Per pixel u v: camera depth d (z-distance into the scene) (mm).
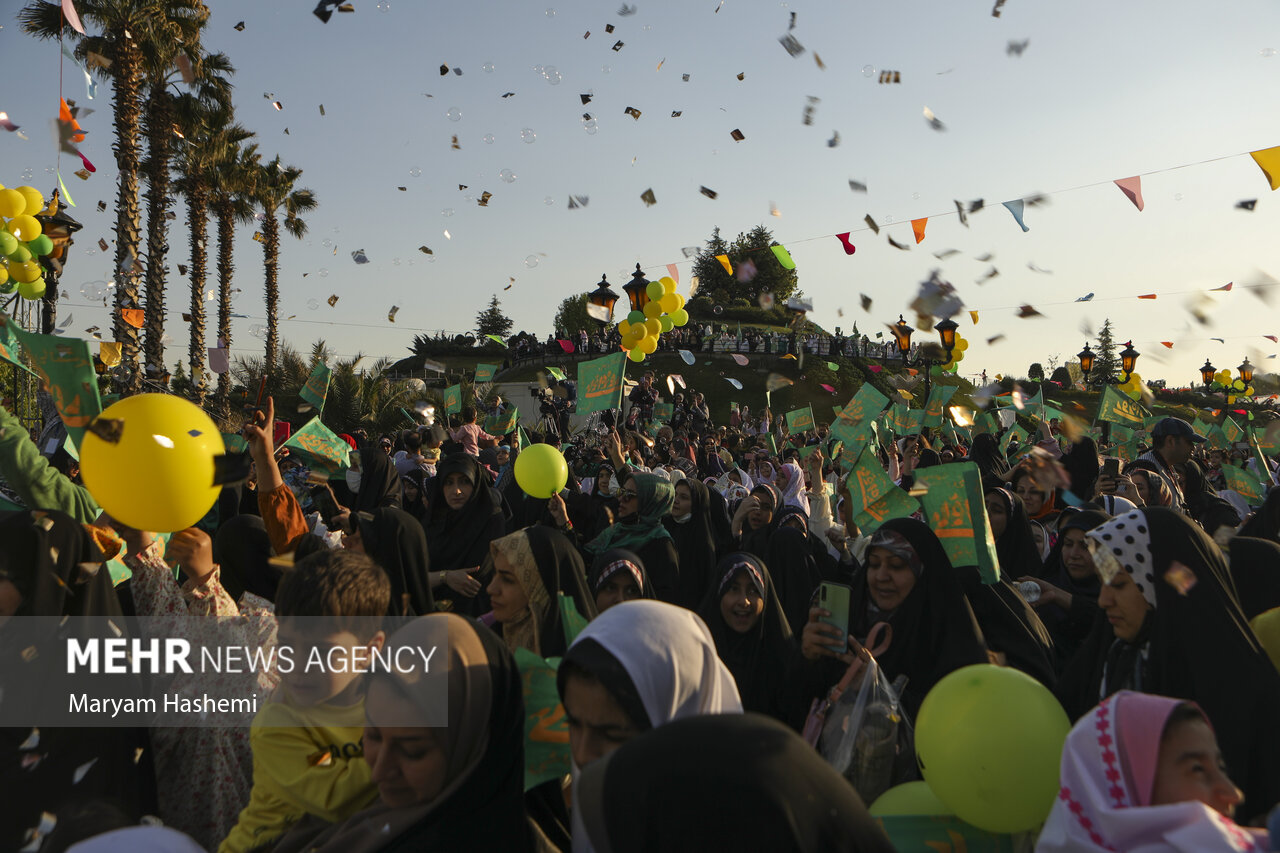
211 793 2422
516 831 1837
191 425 2197
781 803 1121
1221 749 2098
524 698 2098
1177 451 6176
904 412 10141
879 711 2391
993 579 2912
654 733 1240
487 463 9641
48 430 5219
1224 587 2277
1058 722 1937
